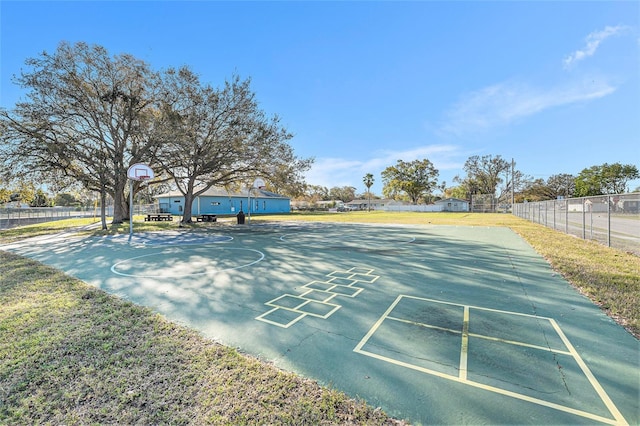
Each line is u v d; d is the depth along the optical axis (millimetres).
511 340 3055
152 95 17391
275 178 20750
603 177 56719
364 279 5703
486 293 4730
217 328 3420
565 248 9086
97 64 15734
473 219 27453
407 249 9453
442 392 2176
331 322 3584
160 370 2490
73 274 6238
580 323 3480
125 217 24703
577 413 1930
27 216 28766
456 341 3043
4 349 2877
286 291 4941
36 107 14727
